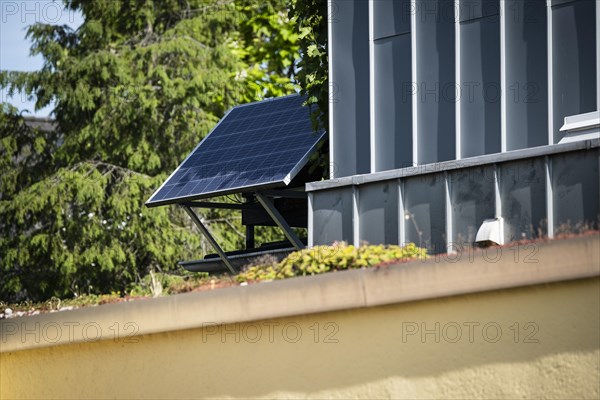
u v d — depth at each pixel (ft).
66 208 237.04
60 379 100.73
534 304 76.89
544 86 96.27
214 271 141.49
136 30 255.29
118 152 241.35
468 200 97.96
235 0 269.23
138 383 95.61
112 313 96.37
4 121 249.55
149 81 246.68
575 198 91.35
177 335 93.71
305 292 85.81
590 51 93.97
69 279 236.43
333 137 109.29
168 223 235.81
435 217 99.81
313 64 124.88
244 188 124.06
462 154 100.48
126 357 96.63
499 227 94.84
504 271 77.46
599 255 74.08
